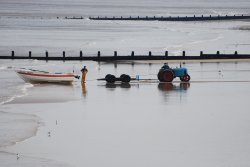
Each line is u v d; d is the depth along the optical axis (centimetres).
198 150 7225
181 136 7944
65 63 18525
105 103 10569
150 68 16988
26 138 7762
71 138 7806
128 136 7944
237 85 13175
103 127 8500
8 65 17725
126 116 9331
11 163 6612
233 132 8206
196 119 9100
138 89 12369
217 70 16362
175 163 6694
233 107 10219
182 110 9875
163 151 7169
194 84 13238
